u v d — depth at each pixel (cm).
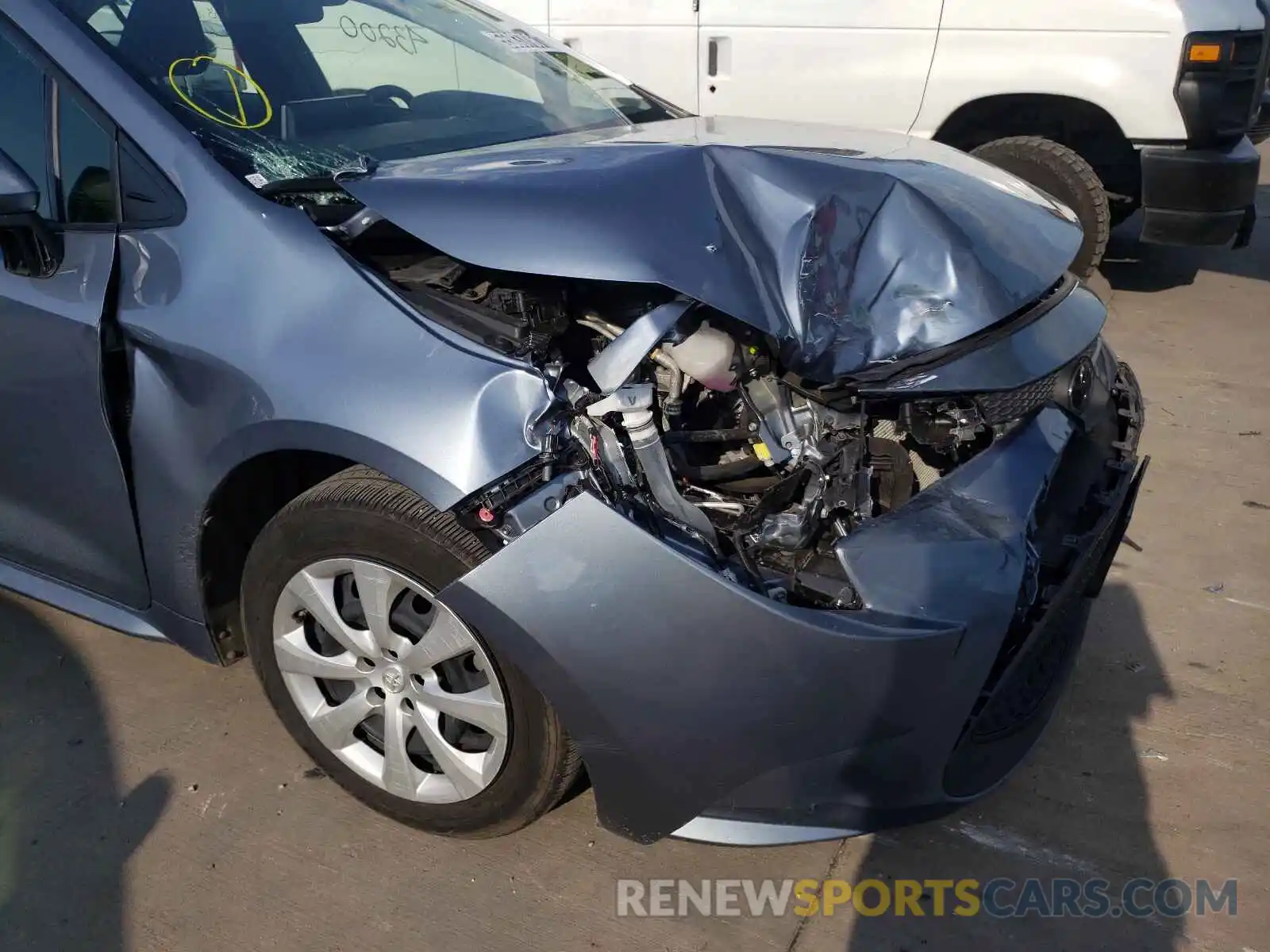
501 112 286
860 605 178
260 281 196
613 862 214
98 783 234
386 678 203
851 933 199
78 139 221
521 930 199
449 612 189
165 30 241
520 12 554
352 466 198
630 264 190
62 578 251
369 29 289
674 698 174
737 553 188
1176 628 288
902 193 218
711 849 217
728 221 206
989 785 209
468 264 206
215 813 226
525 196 201
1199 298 568
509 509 174
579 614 173
